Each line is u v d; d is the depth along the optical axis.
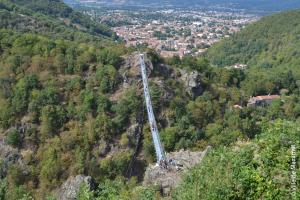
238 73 82.31
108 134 55.12
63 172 50.34
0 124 55.78
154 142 55.31
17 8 132.38
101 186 20.88
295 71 108.94
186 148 54.78
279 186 14.60
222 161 15.82
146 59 64.25
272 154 15.78
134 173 53.22
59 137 54.03
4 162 52.03
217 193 14.07
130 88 60.84
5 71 60.03
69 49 63.34
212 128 57.66
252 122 58.78
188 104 61.38
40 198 48.00
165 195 19.97
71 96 58.59
